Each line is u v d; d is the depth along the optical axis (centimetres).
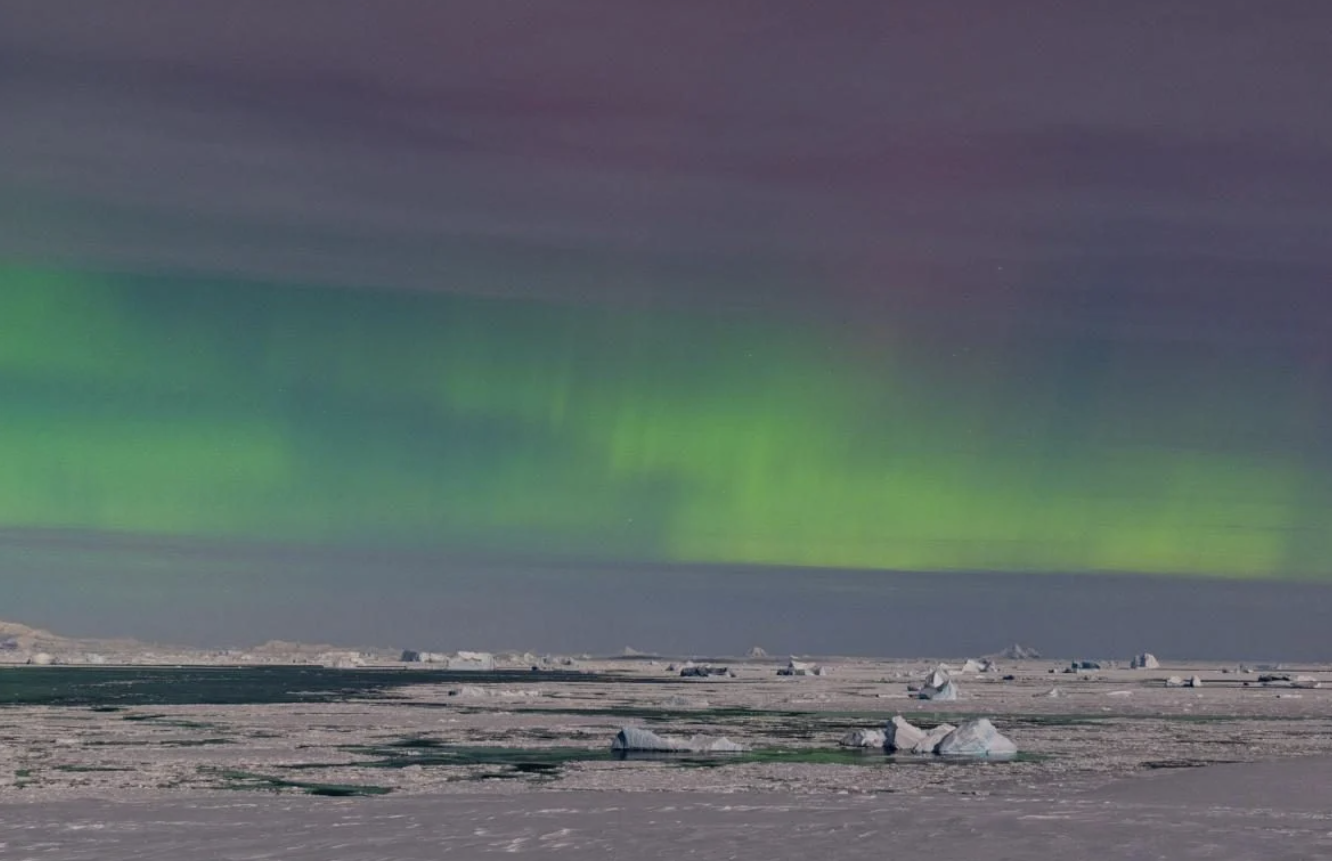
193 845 2600
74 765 4812
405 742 6003
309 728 7006
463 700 10962
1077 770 4694
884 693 13512
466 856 2467
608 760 5106
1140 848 2509
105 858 2458
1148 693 13775
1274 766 4759
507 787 4072
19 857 2473
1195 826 2827
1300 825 2880
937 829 2788
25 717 8062
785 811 3148
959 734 5562
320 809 3234
